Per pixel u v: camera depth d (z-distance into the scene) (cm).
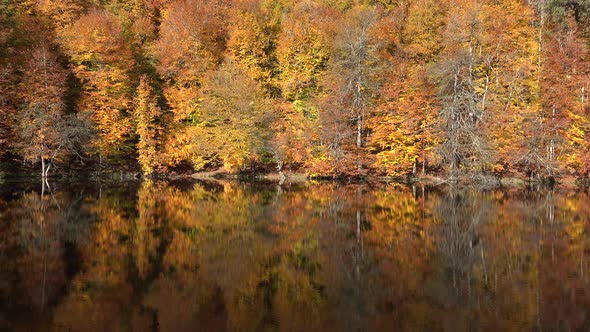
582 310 1009
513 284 1199
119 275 1262
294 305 1062
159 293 1131
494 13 4362
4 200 2573
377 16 4809
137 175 4425
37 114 3700
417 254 1500
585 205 2534
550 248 1561
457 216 2186
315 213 2273
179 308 1035
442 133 3866
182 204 2547
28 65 3819
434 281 1223
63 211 2239
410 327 933
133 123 4450
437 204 2578
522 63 4178
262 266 1365
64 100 3972
